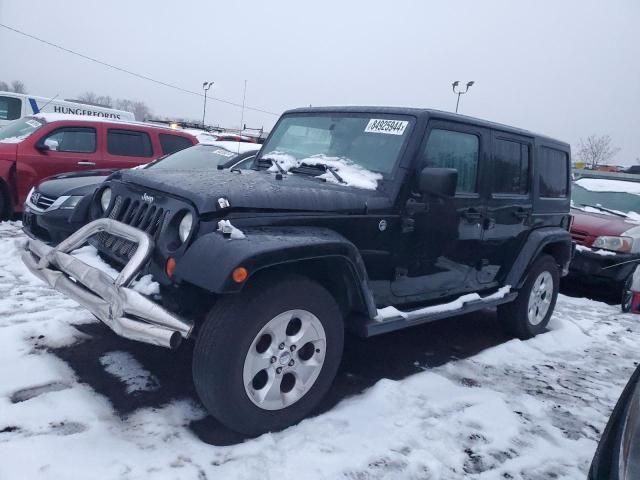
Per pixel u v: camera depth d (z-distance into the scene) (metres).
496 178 4.62
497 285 4.96
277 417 3.07
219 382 2.81
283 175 3.99
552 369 4.60
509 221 4.80
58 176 6.70
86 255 3.39
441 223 4.02
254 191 3.14
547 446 3.32
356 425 3.26
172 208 3.07
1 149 8.00
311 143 4.38
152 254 3.02
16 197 8.16
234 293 2.72
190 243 2.90
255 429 3.02
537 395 4.03
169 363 3.87
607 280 7.36
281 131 4.75
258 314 2.87
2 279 5.46
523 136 4.95
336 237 3.19
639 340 5.68
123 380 3.56
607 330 5.94
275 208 3.12
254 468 2.75
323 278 3.48
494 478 2.95
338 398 3.65
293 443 3.00
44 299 4.95
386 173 3.74
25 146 8.14
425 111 3.86
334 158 4.04
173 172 3.71
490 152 4.50
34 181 8.20
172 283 2.91
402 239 3.75
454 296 4.47
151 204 3.23
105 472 2.60
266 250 2.75
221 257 2.70
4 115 12.93
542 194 5.38
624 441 2.06
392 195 3.64
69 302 4.92
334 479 2.74
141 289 2.90
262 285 2.93
